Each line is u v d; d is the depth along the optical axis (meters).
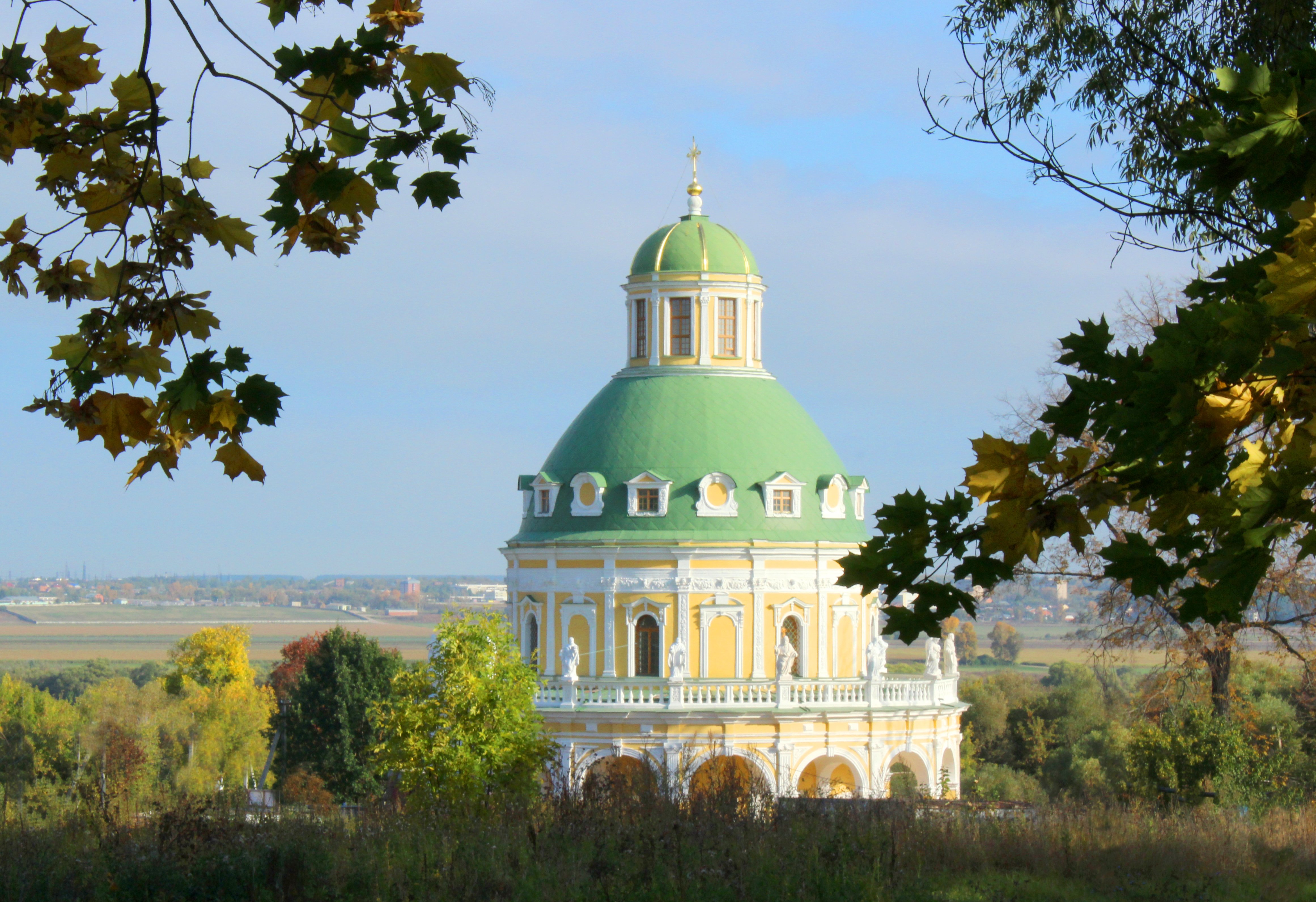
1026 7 22.00
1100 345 10.62
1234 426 9.83
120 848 24.59
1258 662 58.19
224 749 108.56
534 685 48.47
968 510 11.02
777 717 65.50
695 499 68.44
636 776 35.69
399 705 47.75
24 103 9.83
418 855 25.14
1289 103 9.79
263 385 9.75
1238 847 27.55
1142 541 10.64
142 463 10.08
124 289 10.19
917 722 68.25
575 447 71.31
